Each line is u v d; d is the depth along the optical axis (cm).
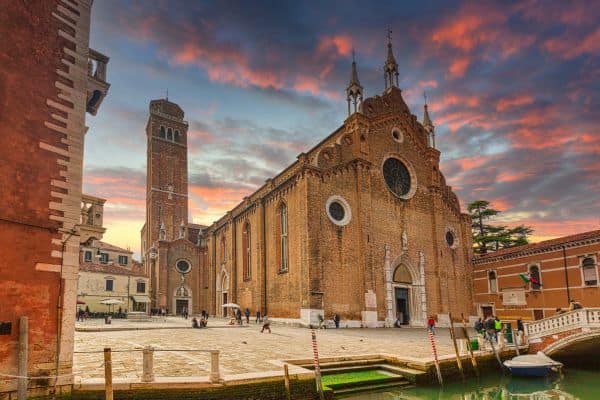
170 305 6856
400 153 5006
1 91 1347
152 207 8850
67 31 1567
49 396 1301
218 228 6675
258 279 4866
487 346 2609
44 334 1334
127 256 7162
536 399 1980
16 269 1305
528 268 4450
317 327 3819
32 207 1372
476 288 5128
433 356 2206
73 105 1544
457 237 5306
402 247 4653
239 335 3077
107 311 6203
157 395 1373
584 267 3872
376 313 4134
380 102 4997
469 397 2038
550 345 2652
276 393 1541
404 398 1873
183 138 9631
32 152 1400
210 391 1416
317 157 4269
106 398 1230
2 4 1388
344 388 1839
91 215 1684
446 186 5456
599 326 2438
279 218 4650
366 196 4416
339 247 4150
